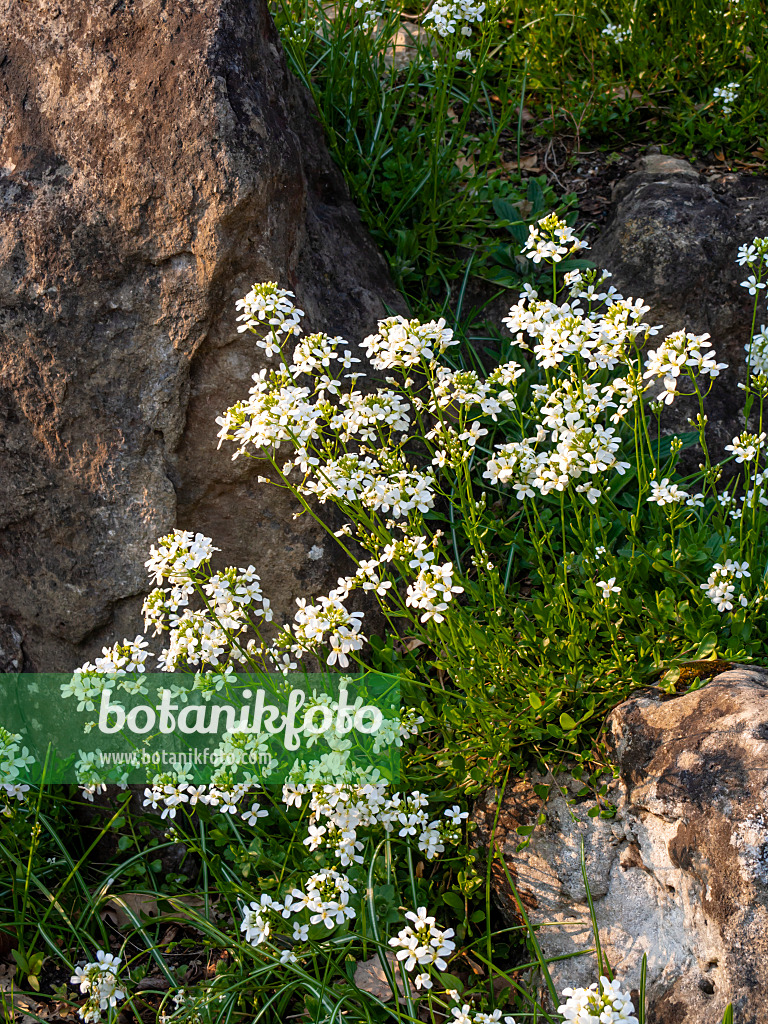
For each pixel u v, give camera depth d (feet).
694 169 3.62
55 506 2.67
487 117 3.94
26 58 2.74
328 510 2.75
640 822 2.23
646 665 2.43
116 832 2.60
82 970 2.22
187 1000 2.21
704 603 2.44
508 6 4.12
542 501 2.94
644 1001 2.08
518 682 2.40
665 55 3.91
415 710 2.50
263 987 2.24
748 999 1.93
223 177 2.61
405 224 3.51
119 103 2.67
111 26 2.70
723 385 3.19
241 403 2.32
